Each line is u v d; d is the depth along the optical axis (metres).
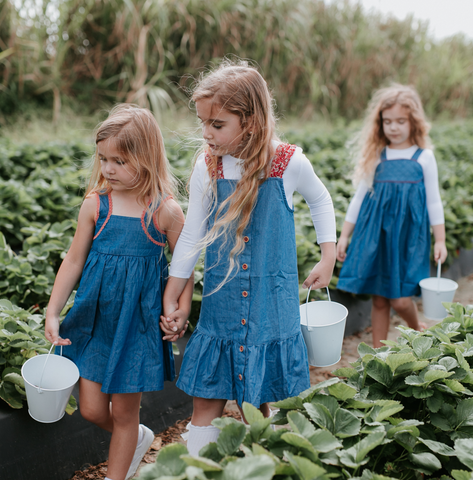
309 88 11.59
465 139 8.73
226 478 1.19
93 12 9.05
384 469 1.57
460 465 1.63
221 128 1.77
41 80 8.95
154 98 8.43
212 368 1.89
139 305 1.92
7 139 5.77
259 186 1.85
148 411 2.45
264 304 1.88
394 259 3.07
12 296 2.79
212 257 1.92
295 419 1.47
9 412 2.02
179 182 2.20
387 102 3.09
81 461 2.18
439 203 3.12
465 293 4.62
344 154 6.04
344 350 3.46
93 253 1.92
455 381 1.74
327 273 2.04
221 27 9.50
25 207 3.90
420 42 14.23
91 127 8.42
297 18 10.50
